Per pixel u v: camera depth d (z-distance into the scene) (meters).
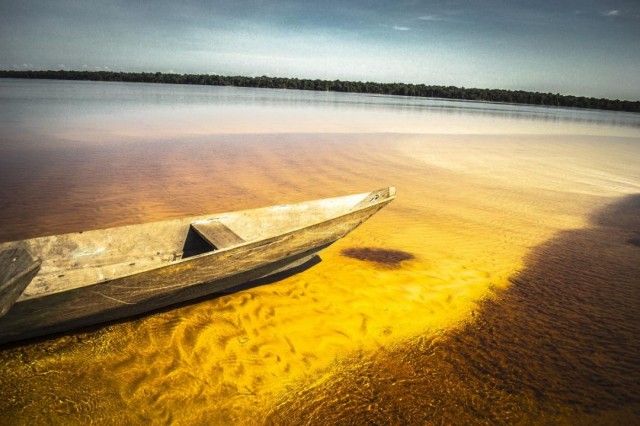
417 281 6.35
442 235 8.48
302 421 3.67
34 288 4.75
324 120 32.53
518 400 4.00
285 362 4.39
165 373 4.12
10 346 4.35
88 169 12.63
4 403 3.63
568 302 5.96
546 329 5.24
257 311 5.27
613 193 12.91
